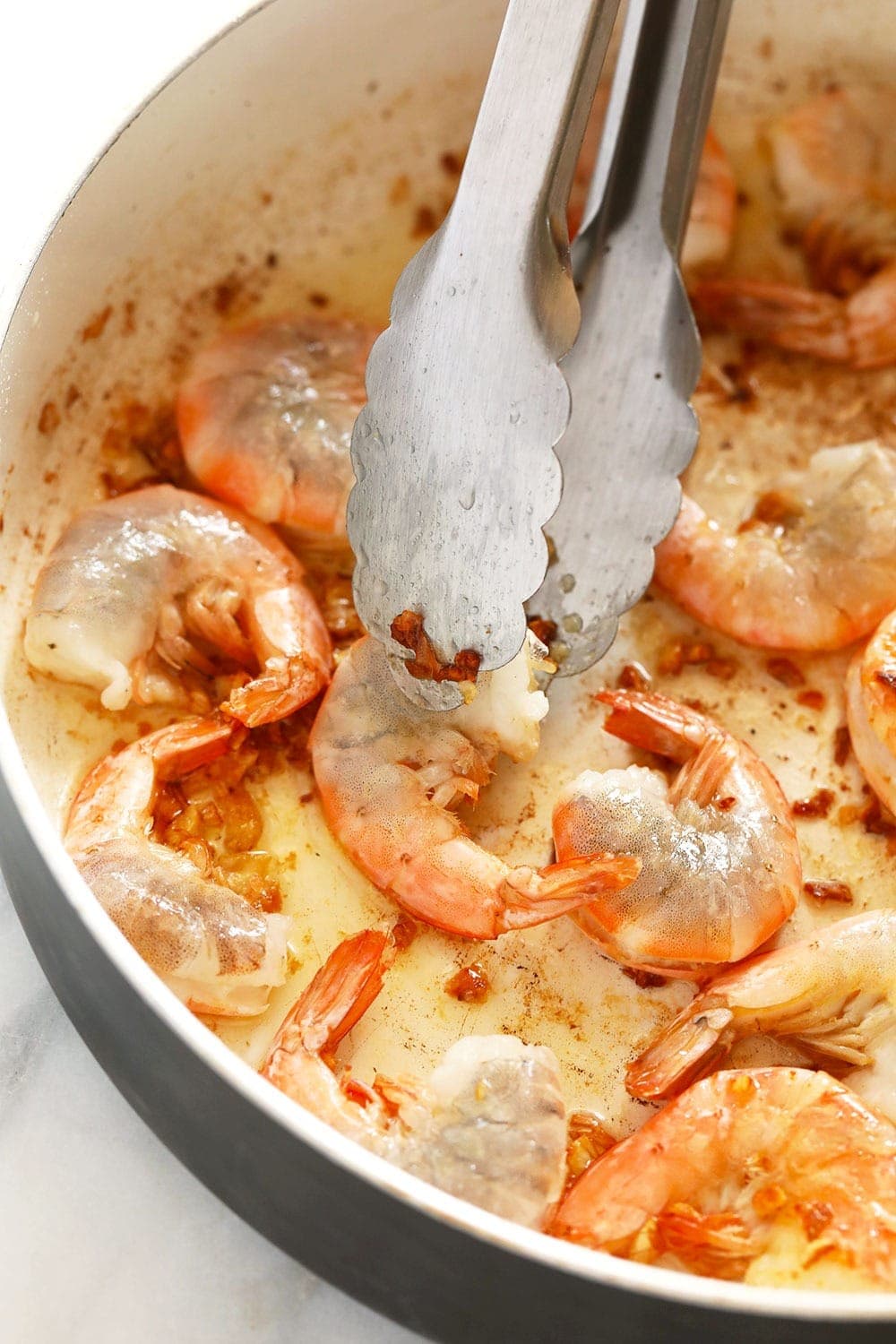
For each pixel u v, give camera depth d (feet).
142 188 1.74
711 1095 1.52
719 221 1.87
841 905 1.67
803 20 1.86
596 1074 1.60
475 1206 1.46
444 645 1.59
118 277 1.76
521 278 1.53
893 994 1.58
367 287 1.88
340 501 1.73
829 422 1.86
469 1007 1.62
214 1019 1.59
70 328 1.73
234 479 1.74
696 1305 1.36
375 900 1.65
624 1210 1.50
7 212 1.82
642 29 1.66
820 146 1.90
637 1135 1.52
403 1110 1.52
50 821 1.54
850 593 1.73
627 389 1.72
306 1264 1.50
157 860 1.59
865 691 1.66
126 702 1.67
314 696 1.68
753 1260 1.49
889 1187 1.48
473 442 1.56
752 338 1.89
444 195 1.90
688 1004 1.63
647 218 1.70
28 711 1.67
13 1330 1.50
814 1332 1.37
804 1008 1.59
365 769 1.62
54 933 1.50
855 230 1.92
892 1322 1.36
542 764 1.71
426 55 1.82
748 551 1.73
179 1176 1.55
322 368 1.77
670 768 1.71
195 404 1.76
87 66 1.89
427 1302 1.45
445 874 1.59
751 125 1.93
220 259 1.83
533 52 1.51
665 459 1.71
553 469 1.54
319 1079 1.53
